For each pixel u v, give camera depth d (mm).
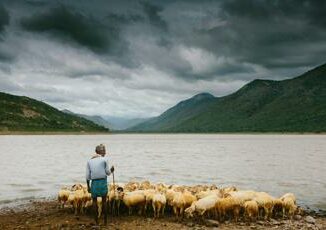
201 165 43531
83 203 17656
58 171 36969
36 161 48844
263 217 16938
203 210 15992
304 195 23938
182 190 18859
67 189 19422
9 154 62688
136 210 17953
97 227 15000
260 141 138625
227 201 16234
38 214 17906
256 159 52562
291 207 17516
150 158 54969
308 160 50312
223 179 31250
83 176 33062
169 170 38031
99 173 15078
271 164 44562
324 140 145750
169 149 83375
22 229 14930
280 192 24984
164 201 16797
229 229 14945
